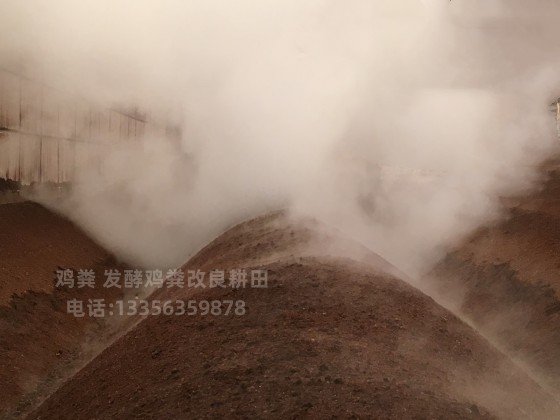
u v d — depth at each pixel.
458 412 5.20
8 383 8.30
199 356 6.16
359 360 5.91
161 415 5.12
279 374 5.49
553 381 8.59
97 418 5.62
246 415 4.86
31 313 10.13
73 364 9.61
